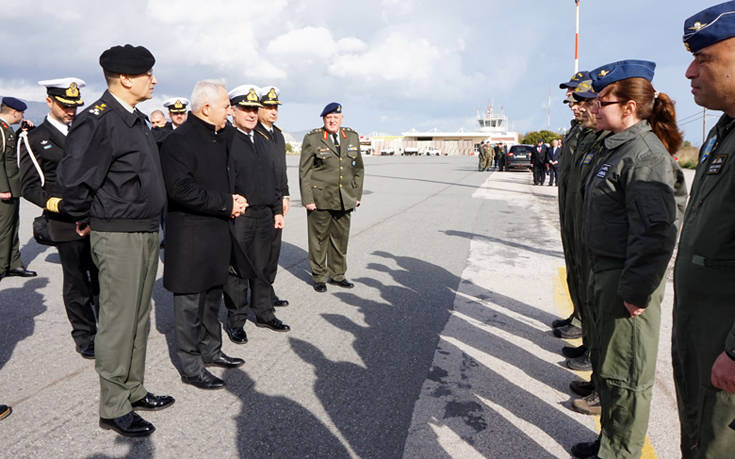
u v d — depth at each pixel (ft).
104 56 8.26
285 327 13.60
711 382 4.82
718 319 5.11
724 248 5.04
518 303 15.83
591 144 10.58
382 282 18.17
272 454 8.06
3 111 16.76
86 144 7.95
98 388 10.19
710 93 4.98
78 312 11.81
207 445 8.32
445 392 10.17
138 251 8.63
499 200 42.91
